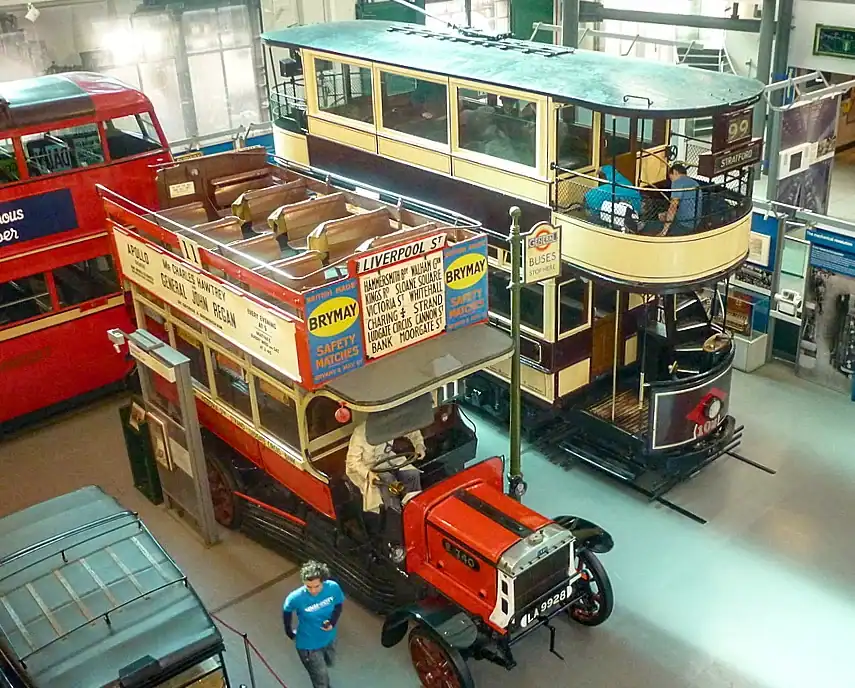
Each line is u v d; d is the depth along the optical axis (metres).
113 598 7.84
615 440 11.34
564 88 10.23
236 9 19.95
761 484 11.37
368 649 9.09
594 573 8.79
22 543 8.63
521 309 11.49
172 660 7.23
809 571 9.91
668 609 9.44
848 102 21.30
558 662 8.83
